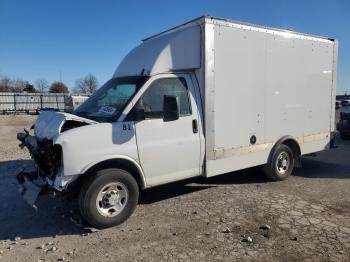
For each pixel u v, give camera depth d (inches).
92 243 172.7
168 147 208.5
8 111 1333.7
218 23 223.5
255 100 251.0
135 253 160.9
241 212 209.3
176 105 190.5
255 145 255.4
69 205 226.2
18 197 246.5
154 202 230.4
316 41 292.2
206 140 225.3
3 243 175.2
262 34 250.2
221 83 228.8
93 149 182.2
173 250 162.9
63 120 182.1
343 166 338.0
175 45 218.4
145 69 216.8
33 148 203.2
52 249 166.2
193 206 221.3
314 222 193.0
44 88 2564.0
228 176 294.2
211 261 152.3
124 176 192.2
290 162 285.3
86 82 2439.7
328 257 154.6
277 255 156.8
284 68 268.7
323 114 307.0
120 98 209.6
